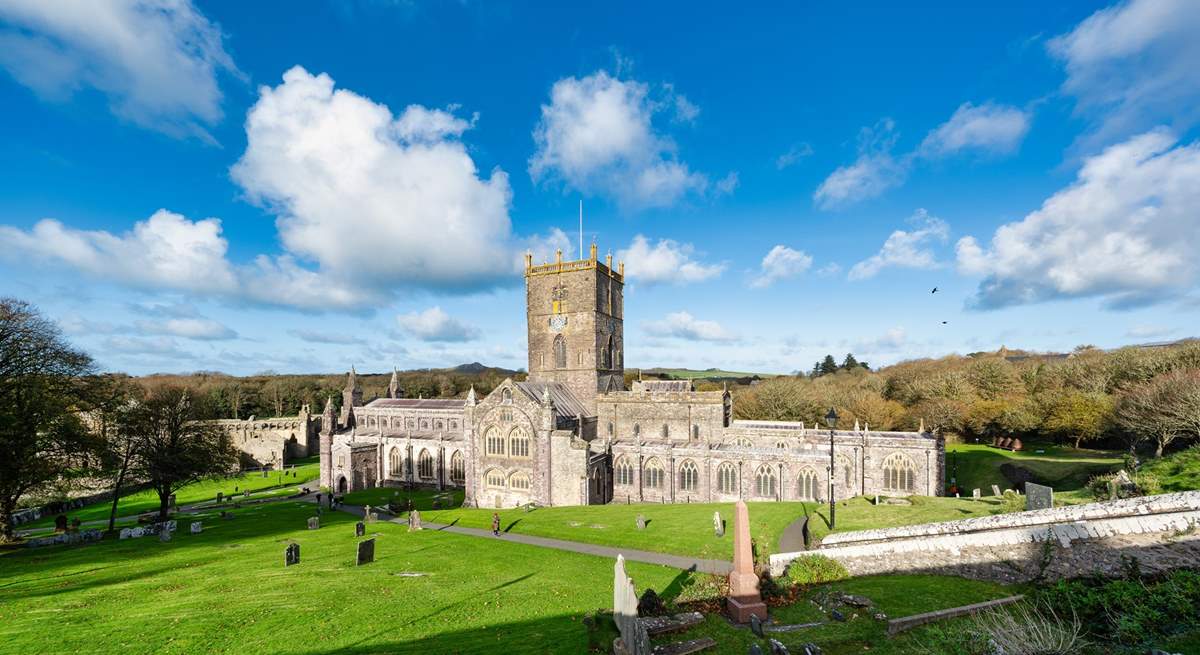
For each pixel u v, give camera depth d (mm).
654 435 88625
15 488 53469
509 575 39688
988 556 29156
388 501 84812
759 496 76688
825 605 26609
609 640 24953
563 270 92062
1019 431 105250
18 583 36875
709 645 22422
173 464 65250
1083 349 150125
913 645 20609
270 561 43688
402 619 29344
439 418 108812
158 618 29266
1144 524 26281
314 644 25969
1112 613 21547
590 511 66688
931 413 116938
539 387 83500
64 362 55531
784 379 179750
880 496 67938
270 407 192875
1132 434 83750
